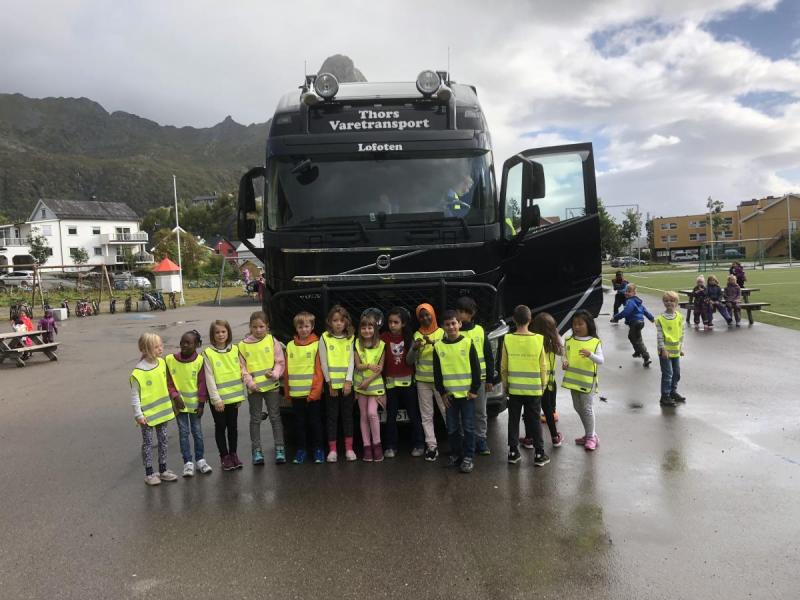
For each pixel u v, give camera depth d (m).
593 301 7.27
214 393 5.68
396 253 6.09
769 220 91.69
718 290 14.98
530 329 6.24
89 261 84.69
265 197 6.46
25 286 46.78
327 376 5.86
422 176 6.30
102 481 5.67
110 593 3.60
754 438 6.23
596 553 3.90
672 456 5.77
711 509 4.54
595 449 6.08
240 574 3.78
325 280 6.08
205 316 26.48
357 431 6.98
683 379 9.19
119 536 4.41
